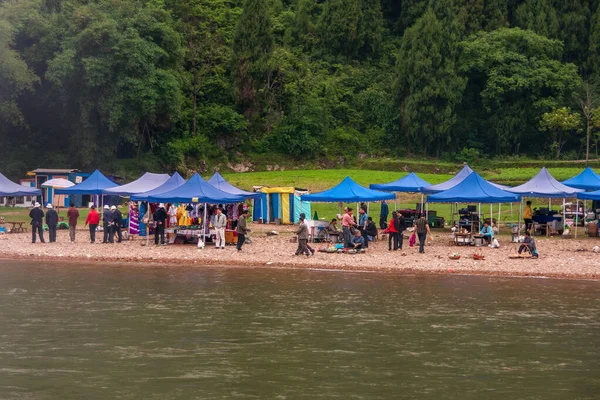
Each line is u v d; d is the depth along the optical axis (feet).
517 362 57.67
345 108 360.69
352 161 325.83
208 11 386.32
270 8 420.36
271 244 136.36
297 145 324.80
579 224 172.14
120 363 56.65
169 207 143.84
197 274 100.99
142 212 146.10
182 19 361.51
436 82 332.39
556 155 333.01
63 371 54.75
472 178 143.02
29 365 56.13
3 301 80.07
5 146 281.54
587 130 319.47
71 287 89.35
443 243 140.26
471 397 49.67
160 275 99.71
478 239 136.15
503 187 159.74
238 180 266.57
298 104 337.31
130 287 89.56
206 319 71.46
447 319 72.33
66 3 284.61
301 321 70.85
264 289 88.89
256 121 337.93
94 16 266.77
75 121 273.13
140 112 267.80
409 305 79.36
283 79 339.36
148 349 60.54
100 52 262.88
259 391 50.49
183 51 295.89
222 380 52.75
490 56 344.28
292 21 414.41
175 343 62.44
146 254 120.26
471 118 357.20
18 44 274.16
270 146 327.67
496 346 62.28
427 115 333.83
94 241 137.39
